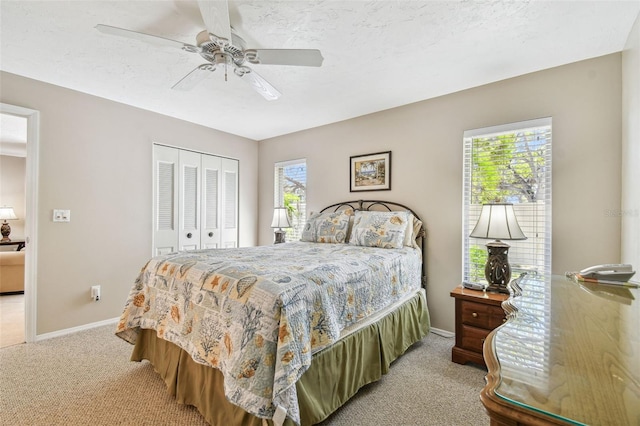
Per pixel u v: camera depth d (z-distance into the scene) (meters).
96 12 1.68
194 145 3.82
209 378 1.53
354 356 1.78
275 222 3.83
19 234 5.80
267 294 1.35
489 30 1.85
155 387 1.89
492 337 0.81
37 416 1.61
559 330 0.85
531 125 2.40
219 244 4.13
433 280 2.89
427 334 2.69
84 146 2.88
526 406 0.52
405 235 2.80
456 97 2.78
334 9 1.65
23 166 5.89
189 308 1.67
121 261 3.14
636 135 1.74
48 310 2.66
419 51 2.09
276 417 1.20
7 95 2.44
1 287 4.05
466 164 2.75
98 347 2.47
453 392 1.87
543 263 2.36
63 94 2.74
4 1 1.59
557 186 2.29
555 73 2.31
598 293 1.28
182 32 1.88
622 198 2.02
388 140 3.23
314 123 3.78
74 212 2.81
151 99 3.02
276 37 1.92
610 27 1.81
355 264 1.97
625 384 0.57
